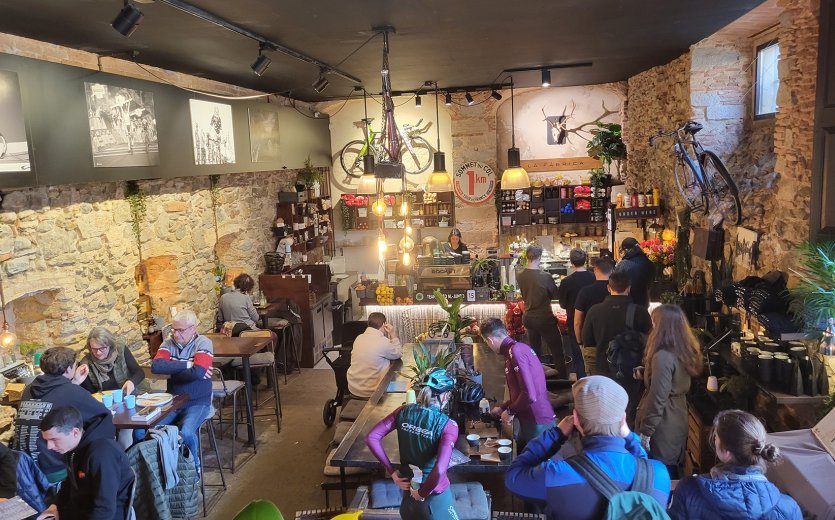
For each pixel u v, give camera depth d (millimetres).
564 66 8070
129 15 3869
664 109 8414
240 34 5172
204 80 8008
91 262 6102
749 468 2369
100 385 5129
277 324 8430
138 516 4410
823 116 3711
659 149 8656
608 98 11648
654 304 7379
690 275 7047
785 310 4148
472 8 4625
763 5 5211
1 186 4520
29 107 4773
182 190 7766
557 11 4848
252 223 9648
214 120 7734
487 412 4480
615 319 5031
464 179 11695
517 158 7645
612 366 4789
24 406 4188
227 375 7418
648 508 2166
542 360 7270
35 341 5727
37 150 4863
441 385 3326
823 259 3555
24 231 5250
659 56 7527
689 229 6984
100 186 6273
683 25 5617
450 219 12164
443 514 3150
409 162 12125
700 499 2359
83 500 3467
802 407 4082
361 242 12695
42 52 5328
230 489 5625
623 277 5078
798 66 4371
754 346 4410
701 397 4957
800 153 4344
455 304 6074
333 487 4426
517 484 2447
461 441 4145
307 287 9141
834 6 3600
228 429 6961
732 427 2400
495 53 6785
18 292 5184
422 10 4621
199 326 8102
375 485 3961
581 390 2410
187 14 4422
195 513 4871
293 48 5965
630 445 2498
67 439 3395
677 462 4090
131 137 6090
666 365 3916
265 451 6402
